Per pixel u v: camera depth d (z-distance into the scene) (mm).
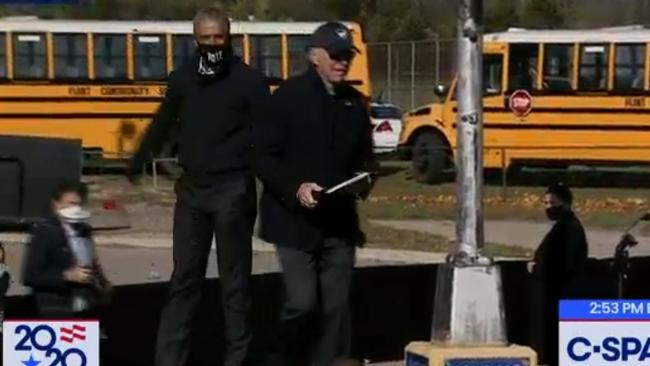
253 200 9203
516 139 36469
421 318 14234
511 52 36500
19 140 19766
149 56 37469
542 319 12680
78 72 37344
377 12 56781
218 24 8930
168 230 27516
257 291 13781
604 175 37438
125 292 14922
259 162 8562
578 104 36344
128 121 37312
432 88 45969
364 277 16359
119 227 22781
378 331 13617
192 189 9125
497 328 7934
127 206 29859
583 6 52312
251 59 37469
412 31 54406
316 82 8555
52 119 37281
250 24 37594
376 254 24688
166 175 30547
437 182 35844
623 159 35938
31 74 37281
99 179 33938
